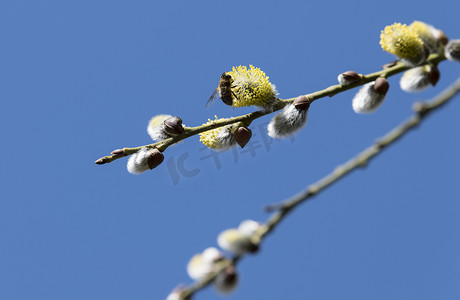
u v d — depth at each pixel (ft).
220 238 1.91
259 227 1.92
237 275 1.92
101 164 2.20
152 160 2.20
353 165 1.92
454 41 2.20
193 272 1.92
